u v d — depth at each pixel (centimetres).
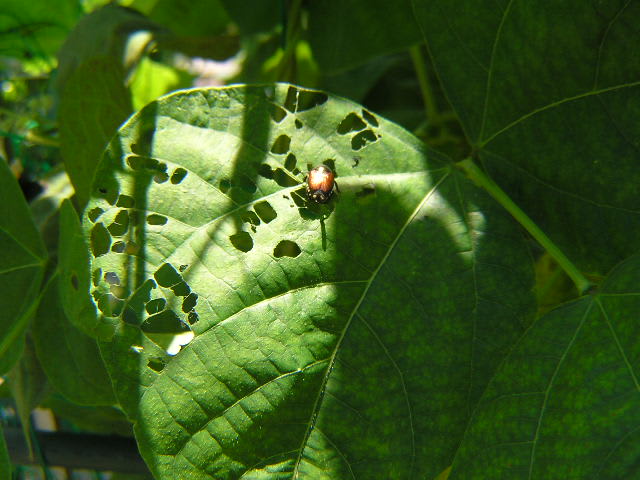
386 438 28
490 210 29
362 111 29
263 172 29
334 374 28
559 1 28
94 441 35
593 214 29
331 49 36
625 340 26
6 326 32
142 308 28
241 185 29
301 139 29
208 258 28
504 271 28
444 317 28
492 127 30
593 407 26
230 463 27
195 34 47
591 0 28
